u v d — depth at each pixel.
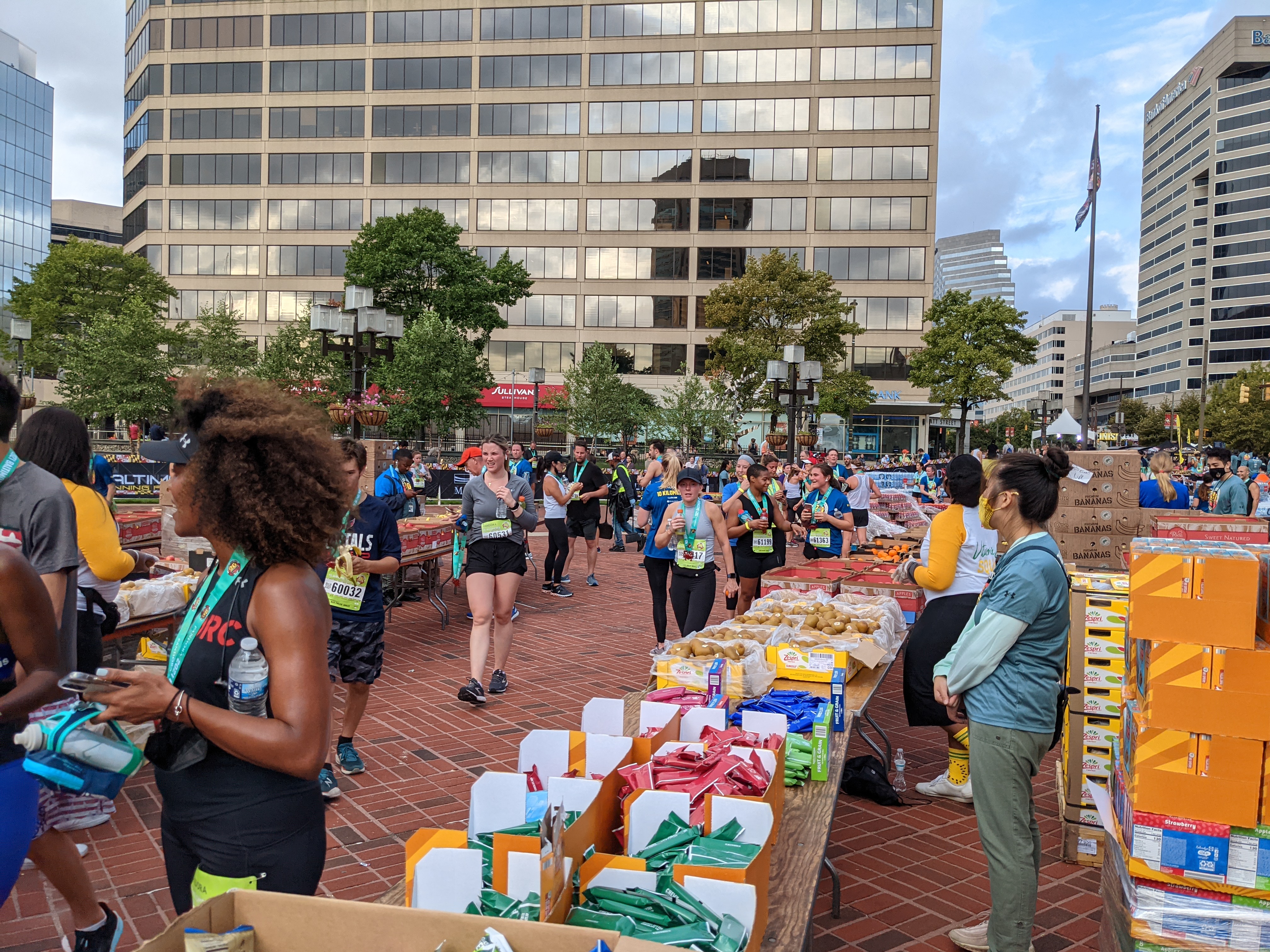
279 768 1.68
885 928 3.43
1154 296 138.62
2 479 2.45
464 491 6.41
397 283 39.88
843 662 4.03
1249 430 60.41
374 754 5.23
